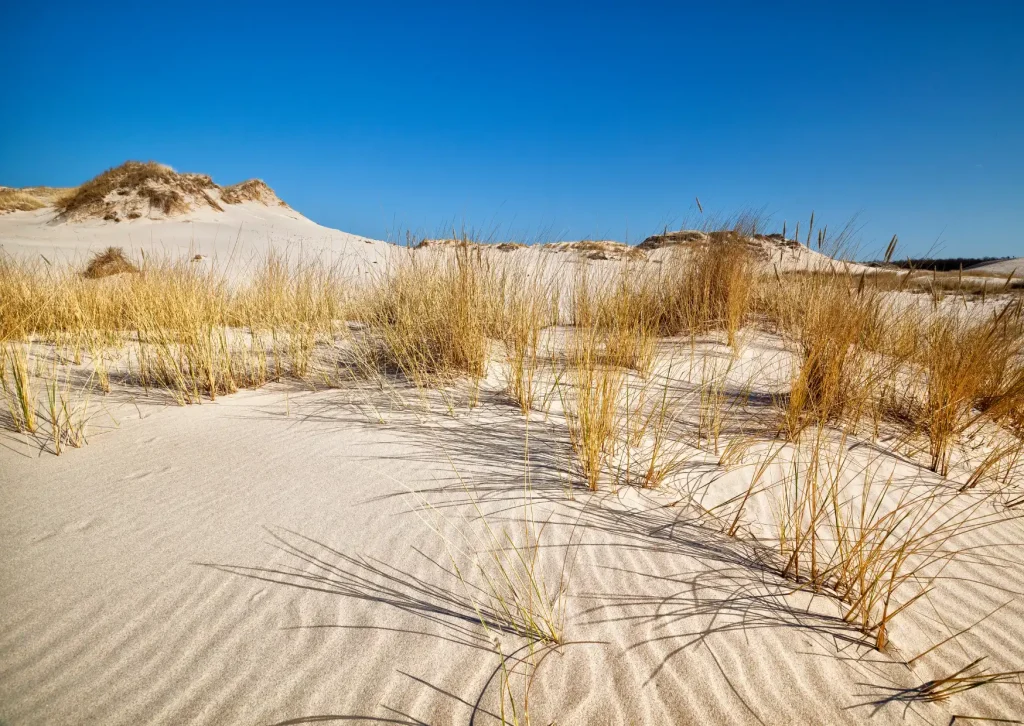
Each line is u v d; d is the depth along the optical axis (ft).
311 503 7.43
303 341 15.61
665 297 19.67
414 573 6.02
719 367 14.79
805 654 5.16
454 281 14.67
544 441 9.75
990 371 11.57
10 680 4.32
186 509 7.13
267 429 10.23
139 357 13.14
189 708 4.21
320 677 4.58
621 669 4.84
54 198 105.60
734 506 7.84
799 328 17.87
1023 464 9.93
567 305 15.71
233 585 5.65
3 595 5.28
